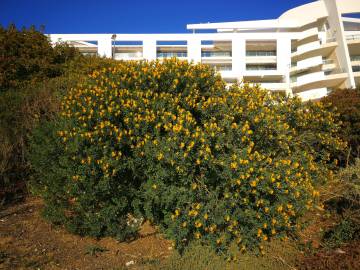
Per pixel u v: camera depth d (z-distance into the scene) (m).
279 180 4.18
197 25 42.00
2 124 6.46
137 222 4.75
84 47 40.41
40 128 5.79
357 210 4.69
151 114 4.59
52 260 4.05
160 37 39.88
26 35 11.95
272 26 41.75
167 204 4.19
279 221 4.05
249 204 4.15
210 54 43.47
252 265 3.88
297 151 5.43
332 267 3.77
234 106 4.84
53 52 12.13
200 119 4.93
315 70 38.56
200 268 3.86
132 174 4.65
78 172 4.53
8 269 3.76
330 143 6.25
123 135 4.47
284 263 3.96
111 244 4.55
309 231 4.82
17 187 6.26
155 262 4.02
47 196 5.07
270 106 5.62
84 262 4.05
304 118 5.97
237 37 40.38
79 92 5.10
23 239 4.55
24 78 11.05
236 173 3.93
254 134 4.75
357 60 39.91
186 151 3.97
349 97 8.60
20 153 6.57
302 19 43.03
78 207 4.67
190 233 4.25
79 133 4.56
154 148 4.22
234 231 3.96
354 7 41.81
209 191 4.21
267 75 39.16
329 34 40.62
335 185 5.56
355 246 4.21
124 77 5.11
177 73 5.11
